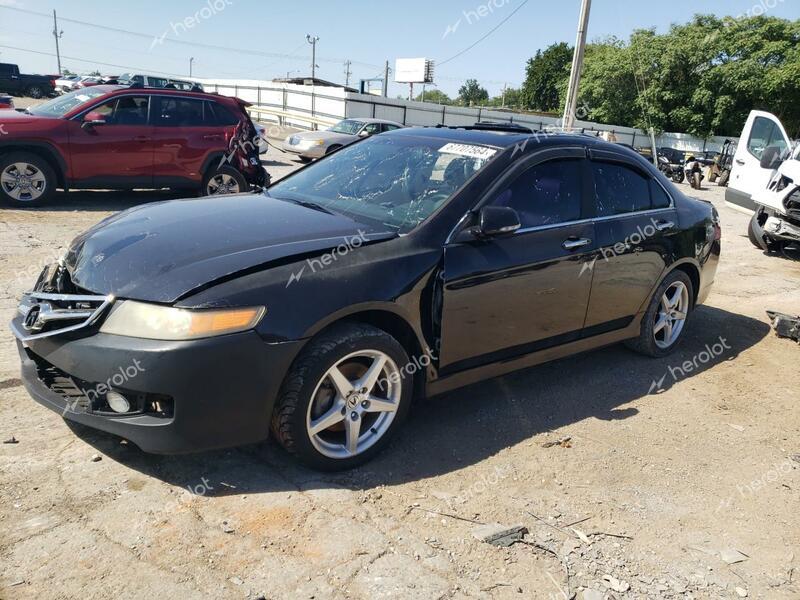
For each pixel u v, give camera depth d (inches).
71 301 113.1
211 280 109.3
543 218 153.8
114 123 372.2
